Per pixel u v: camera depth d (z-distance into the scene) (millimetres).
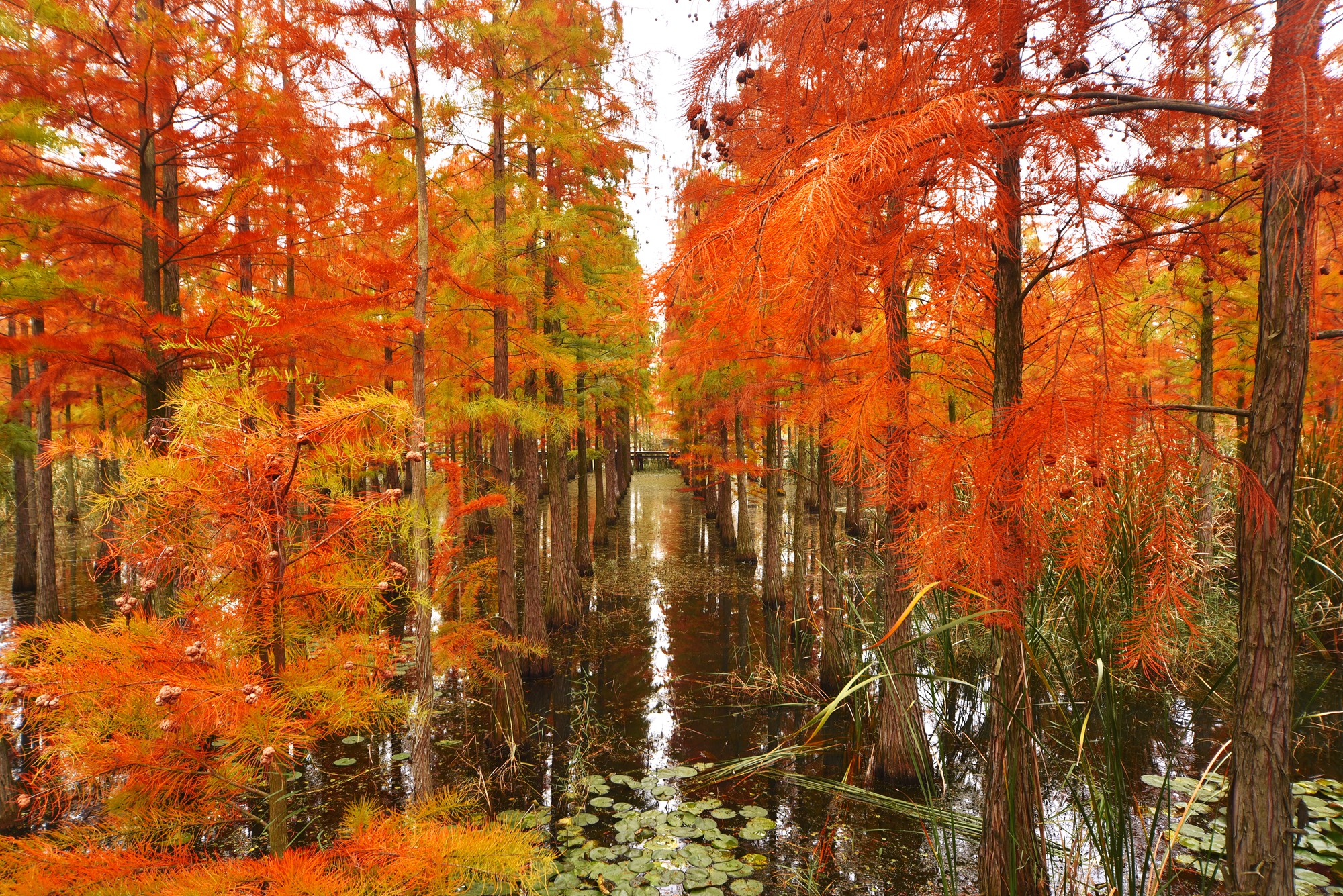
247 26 4609
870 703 6090
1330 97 1754
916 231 2312
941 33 2324
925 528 2723
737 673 7969
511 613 6180
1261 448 2266
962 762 5297
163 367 4391
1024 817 3002
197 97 4680
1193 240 2496
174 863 2158
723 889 3824
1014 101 2072
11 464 11922
